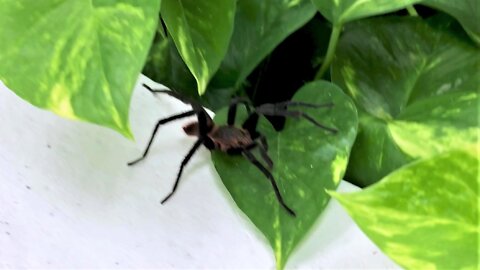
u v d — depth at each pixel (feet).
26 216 1.42
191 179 1.49
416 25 1.58
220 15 1.43
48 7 1.25
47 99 1.22
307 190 1.42
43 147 1.48
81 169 1.47
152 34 1.22
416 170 1.15
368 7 1.44
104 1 1.24
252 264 1.40
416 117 1.46
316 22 1.76
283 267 1.36
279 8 1.59
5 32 1.25
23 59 1.24
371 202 1.16
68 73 1.23
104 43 1.23
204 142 1.50
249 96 1.77
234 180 1.46
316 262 1.40
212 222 1.44
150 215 1.44
